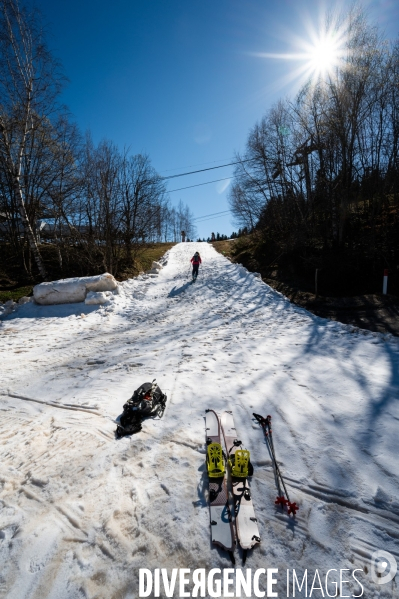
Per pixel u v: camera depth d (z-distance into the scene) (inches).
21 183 649.6
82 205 714.8
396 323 331.9
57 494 112.3
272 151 814.5
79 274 687.7
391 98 612.1
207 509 105.2
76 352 290.5
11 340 336.2
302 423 150.6
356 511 101.7
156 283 641.6
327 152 660.7
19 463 130.4
